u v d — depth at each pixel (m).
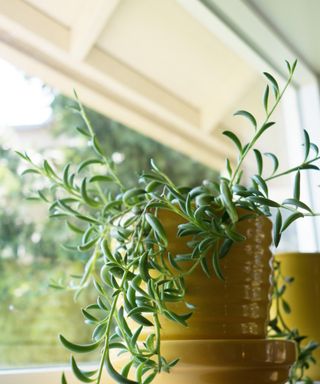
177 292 0.40
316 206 1.03
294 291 0.72
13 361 0.64
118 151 0.99
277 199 1.13
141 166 1.04
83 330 0.74
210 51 1.04
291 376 0.57
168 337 0.42
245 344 0.39
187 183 1.15
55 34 0.81
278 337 0.59
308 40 0.94
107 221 0.50
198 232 0.40
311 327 0.70
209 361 0.39
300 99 1.09
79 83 0.92
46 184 0.78
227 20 0.86
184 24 0.95
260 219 0.45
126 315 0.41
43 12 0.79
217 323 0.42
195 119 1.18
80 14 0.82
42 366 0.66
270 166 1.17
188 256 0.40
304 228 1.05
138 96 1.02
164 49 0.99
